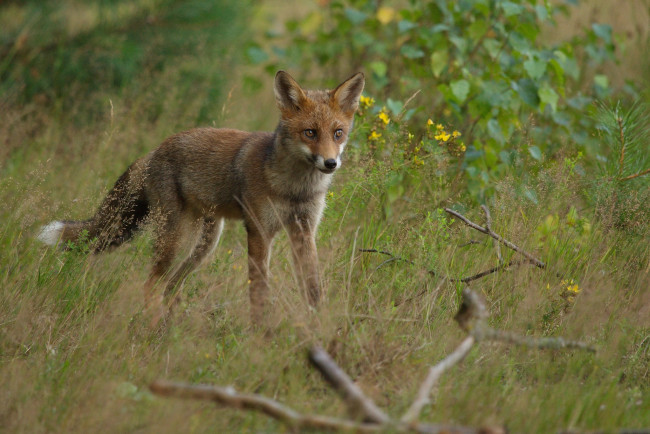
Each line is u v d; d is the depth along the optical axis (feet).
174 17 50.16
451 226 33.37
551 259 30.17
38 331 25.94
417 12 41.65
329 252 30.55
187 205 33.14
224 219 34.81
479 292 28.76
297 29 52.29
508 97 36.68
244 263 32.14
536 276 29.01
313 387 22.79
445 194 34.91
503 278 29.25
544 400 21.31
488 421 19.92
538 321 26.73
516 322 26.35
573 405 20.81
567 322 26.78
